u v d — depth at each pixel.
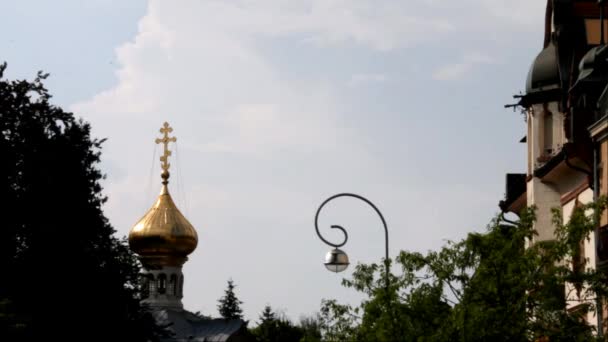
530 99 86.19
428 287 62.97
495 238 62.00
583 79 77.69
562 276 61.34
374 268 65.25
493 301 60.72
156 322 101.75
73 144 100.12
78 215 98.12
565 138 81.06
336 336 65.31
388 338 62.25
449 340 60.66
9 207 95.00
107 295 96.69
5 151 96.62
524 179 96.69
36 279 93.75
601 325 67.50
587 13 84.94
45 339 93.56
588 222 61.56
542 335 60.66
